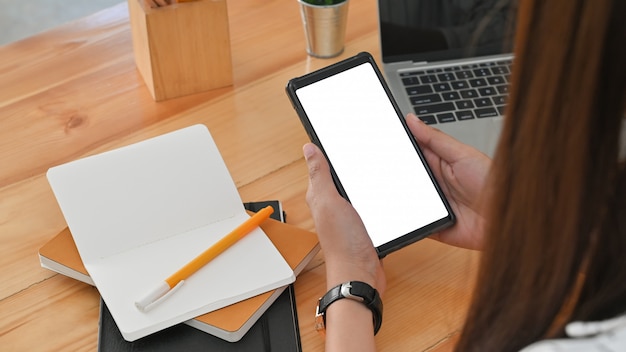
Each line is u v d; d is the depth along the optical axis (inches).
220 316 30.3
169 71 42.6
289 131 41.7
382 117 34.7
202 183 35.2
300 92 33.9
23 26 103.3
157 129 41.5
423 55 44.6
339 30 45.9
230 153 40.1
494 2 43.8
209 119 42.3
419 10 43.7
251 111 42.9
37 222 35.9
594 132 15.4
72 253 32.9
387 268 34.2
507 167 16.8
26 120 41.7
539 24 15.1
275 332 30.6
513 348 18.4
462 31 44.4
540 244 16.8
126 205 33.8
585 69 14.6
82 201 33.5
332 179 33.0
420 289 33.2
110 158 35.0
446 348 30.8
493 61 44.6
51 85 44.2
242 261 32.4
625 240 16.8
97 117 42.1
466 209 34.6
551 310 17.5
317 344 30.8
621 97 15.1
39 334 30.9
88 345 30.5
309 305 32.4
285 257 33.0
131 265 32.2
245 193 37.8
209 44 42.5
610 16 14.1
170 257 32.6
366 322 29.4
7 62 45.7
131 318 29.9
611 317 17.3
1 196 37.1
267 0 51.9
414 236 33.1
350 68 34.9
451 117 41.4
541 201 16.3
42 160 39.3
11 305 32.0
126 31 48.7
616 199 16.4
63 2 107.9
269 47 47.8
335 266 31.1
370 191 33.5
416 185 34.0
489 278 18.1
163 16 40.6
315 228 33.9
